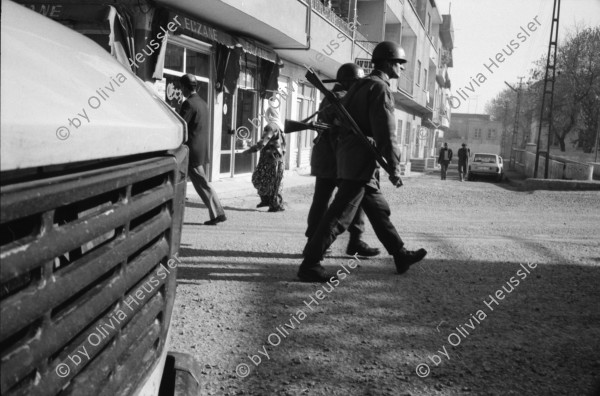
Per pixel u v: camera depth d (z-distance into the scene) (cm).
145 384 160
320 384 292
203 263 539
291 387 287
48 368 107
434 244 696
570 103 4116
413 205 1216
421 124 4778
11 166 91
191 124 720
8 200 87
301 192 1377
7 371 91
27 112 97
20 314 94
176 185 178
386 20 2920
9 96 97
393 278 510
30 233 100
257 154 1617
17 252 92
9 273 90
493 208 1221
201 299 425
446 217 1019
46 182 99
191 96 728
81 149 112
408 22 3159
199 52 1257
